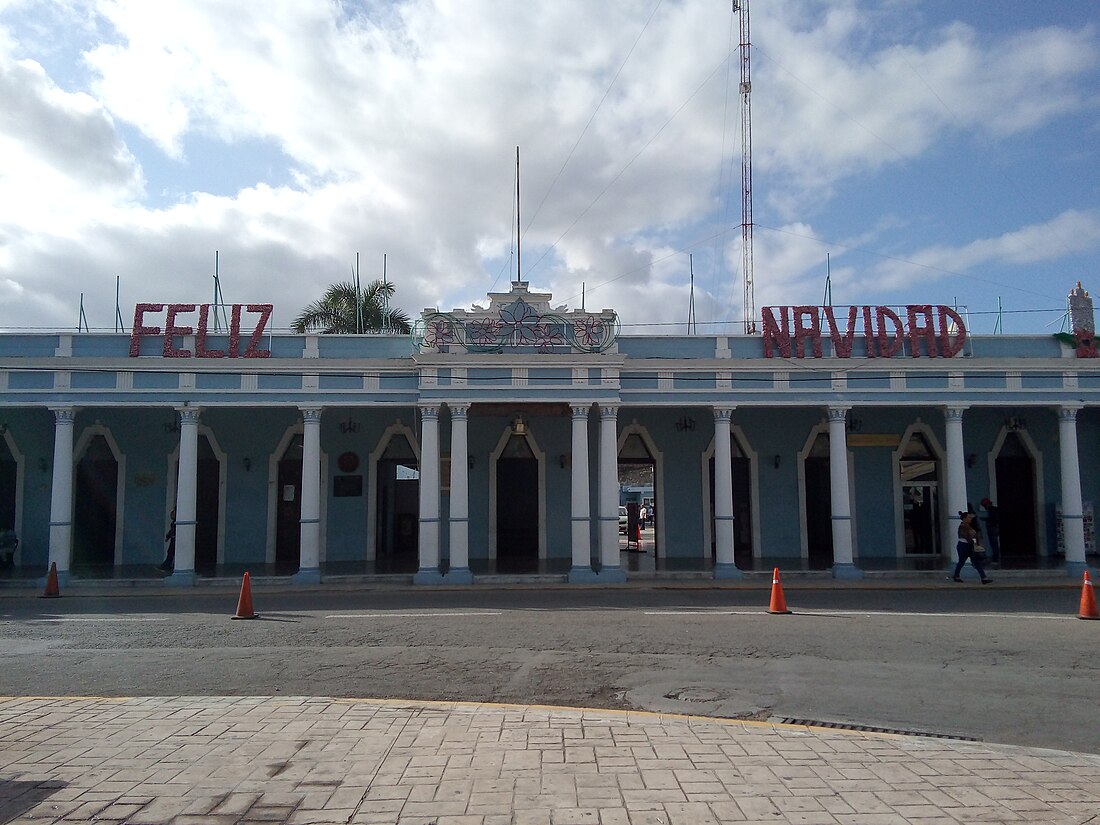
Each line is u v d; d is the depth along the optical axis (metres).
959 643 11.30
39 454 22.50
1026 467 24.17
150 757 6.02
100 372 19.61
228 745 6.31
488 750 6.20
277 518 23.14
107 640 11.57
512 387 19.91
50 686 8.76
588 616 13.87
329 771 5.71
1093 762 6.06
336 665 9.79
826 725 7.51
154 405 19.62
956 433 20.78
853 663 10.02
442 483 23.39
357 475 23.28
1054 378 20.95
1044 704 8.22
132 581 18.88
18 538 22.03
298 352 20.53
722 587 18.59
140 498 22.61
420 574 19.25
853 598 16.64
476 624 12.92
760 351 21.30
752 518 23.77
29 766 5.82
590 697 8.38
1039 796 5.30
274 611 14.73
